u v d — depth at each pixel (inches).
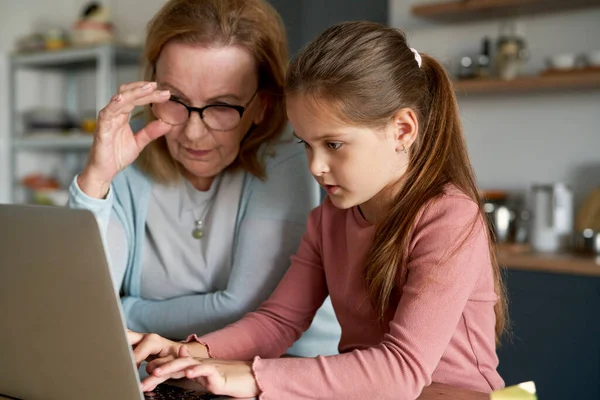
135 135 47.6
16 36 171.2
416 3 130.0
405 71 39.8
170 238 53.0
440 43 128.7
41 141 159.9
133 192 53.0
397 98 38.4
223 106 46.9
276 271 50.1
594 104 114.5
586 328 95.5
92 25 151.1
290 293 46.4
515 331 101.3
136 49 152.0
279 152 52.6
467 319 40.7
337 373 34.0
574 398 96.6
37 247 30.0
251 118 50.3
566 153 117.4
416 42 131.3
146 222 53.4
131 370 29.0
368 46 38.5
